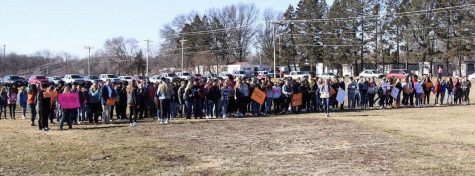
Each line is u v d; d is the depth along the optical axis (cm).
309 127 2058
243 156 1402
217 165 1278
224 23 12425
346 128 2009
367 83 3122
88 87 2450
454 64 9031
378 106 3284
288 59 9988
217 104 2570
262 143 1634
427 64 8919
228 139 1731
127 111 2878
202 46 12506
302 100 2862
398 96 3170
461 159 1316
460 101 3541
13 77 6744
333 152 1448
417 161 1293
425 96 3384
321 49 9331
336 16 8825
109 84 2356
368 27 8581
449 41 7775
